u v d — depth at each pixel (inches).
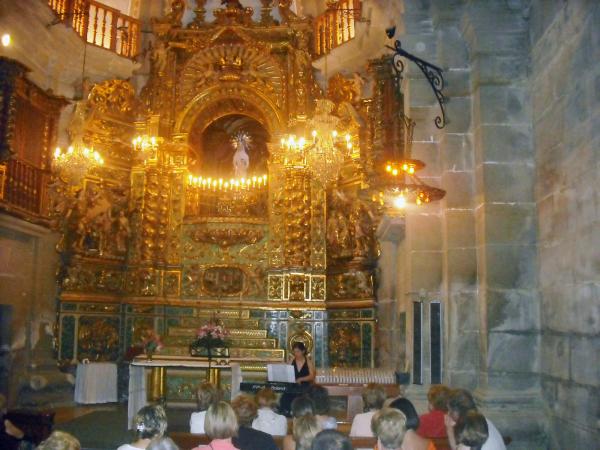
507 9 364.8
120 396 629.9
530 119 357.7
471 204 370.0
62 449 157.6
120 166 674.8
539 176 343.0
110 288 653.3
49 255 611.5
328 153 569.3
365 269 628.1
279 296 664.4
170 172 689.0
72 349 615.5
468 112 377.4
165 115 689.6
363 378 407.8
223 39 699.4
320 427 208.7
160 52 697.0
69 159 575.5
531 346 339.6
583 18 283.0
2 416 285.9
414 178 381.4
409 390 367.9
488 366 338.3
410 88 398.0
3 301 546.3
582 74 284.5
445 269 371.9
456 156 374.6
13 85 474.3
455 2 381.4
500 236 347.6
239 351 625.9
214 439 191.9
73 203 629.9
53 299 614.5
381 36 586.6
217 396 278.8
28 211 561.6
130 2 727.7
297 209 673.6
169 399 581.6
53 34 601.0
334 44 681.6
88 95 658.2
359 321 626.8
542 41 338.6
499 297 343.3
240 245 683.4
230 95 700.7
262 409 271.9
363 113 635.5
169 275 671.8
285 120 690.8
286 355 645.3
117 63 673.0
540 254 340.8
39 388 572.7
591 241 273.3
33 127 580.4
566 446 298.7
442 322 367.9
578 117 289.1
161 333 652.1
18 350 565.9
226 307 663.8
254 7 762.8
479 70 363.6
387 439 169.5
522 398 331.6
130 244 668.7
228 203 711.7
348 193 652.7
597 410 266.4
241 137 743.7
